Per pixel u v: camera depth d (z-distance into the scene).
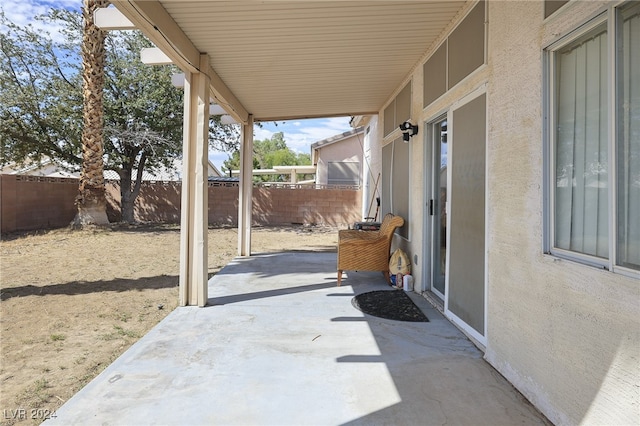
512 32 2.66
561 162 2.25
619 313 1.70
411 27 4.07
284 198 15.03
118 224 12.93
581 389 1.93
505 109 2.75
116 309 4.71
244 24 3.95
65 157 12.61
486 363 2.97
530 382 2.40
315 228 14.17
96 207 11.76
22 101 11.24
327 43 4.46
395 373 2.82
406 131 5.42
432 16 3.82
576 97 2.13
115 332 3.95
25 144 11.91
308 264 7.27
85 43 10.63
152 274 6.65
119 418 2.27
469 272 3.49
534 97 2.39
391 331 3.68
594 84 2.00
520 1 2.56
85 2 10.30
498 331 2.82
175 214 14.89
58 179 12.99
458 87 3.70
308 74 5.59
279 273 6.42
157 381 2.72
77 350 3.50
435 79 4.41
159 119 13.02
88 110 11.12
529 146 2.43
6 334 3.89
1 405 2.57
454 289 3.84
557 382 2.12
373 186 9.91
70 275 6.52
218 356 3.13
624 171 1.77
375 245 5.49
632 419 1.62
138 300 5.10
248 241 8.17
